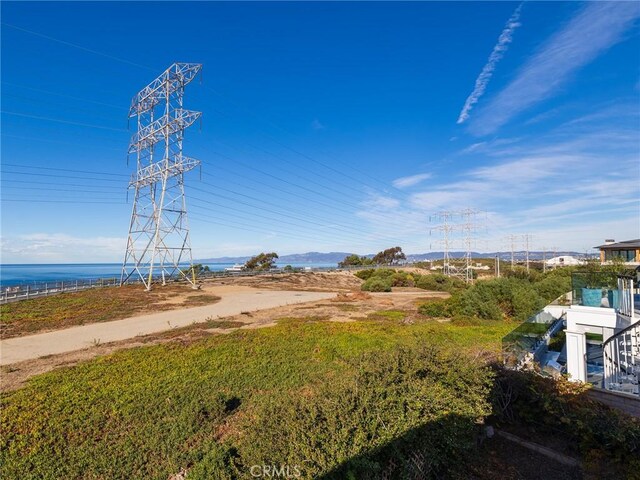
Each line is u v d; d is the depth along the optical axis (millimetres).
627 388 7492
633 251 31156
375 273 61531
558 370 9805
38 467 5969
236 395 9109
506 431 6711
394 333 17109
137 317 22797
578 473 5551
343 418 4832
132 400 8719
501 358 8781
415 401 5398
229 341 15312
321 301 32438
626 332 7969
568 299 17031
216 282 49938
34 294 32625
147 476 5816
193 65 38312
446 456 5402
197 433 7211
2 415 7840
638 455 5465
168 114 38500
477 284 25906
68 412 8031
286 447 4617
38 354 13750
